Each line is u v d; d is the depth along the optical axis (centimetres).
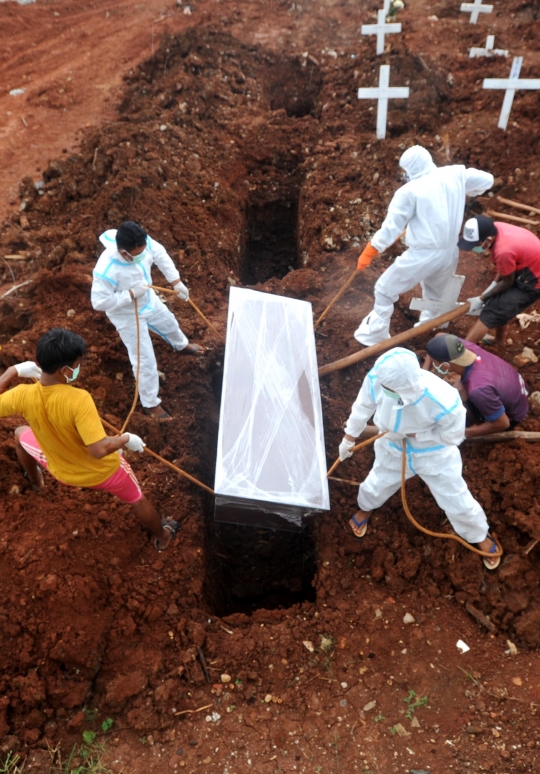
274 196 786
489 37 852
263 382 441
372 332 515
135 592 386
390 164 718
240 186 772
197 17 1131
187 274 627
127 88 965
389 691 351
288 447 404
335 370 524
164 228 657
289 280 624
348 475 466
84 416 307
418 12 1049
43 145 863
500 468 416
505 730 329
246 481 382
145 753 329
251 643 371
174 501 443
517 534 393
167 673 358
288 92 966
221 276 636
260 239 799
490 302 463
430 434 337
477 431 400
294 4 1121
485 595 382
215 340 567
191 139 784
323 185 727
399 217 451
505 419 388
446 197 445
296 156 804
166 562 406
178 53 933
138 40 1103
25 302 580
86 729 339
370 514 433
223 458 393
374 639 373
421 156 455
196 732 337
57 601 356
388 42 952
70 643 346
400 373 301
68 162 771
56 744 331
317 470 395
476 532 376
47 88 984
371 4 1086
